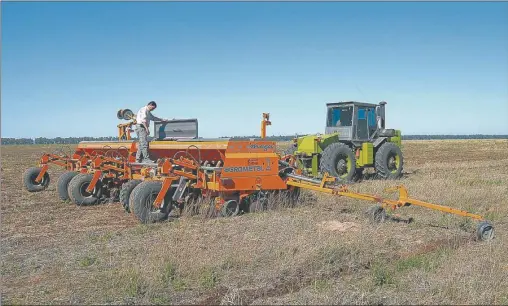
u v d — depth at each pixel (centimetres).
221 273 563
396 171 1595
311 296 490
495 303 484
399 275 568
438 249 678
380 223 830
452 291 504
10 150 5766
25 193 1322
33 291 520
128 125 1249
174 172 885
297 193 1045
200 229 796
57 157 1364
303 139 1506
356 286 531
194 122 1031
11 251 682
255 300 491
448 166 2206
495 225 852
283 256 618
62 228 847
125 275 548
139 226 836
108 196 1142
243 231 773
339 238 703
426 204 808
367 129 1579
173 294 507
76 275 570
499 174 1700
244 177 937
